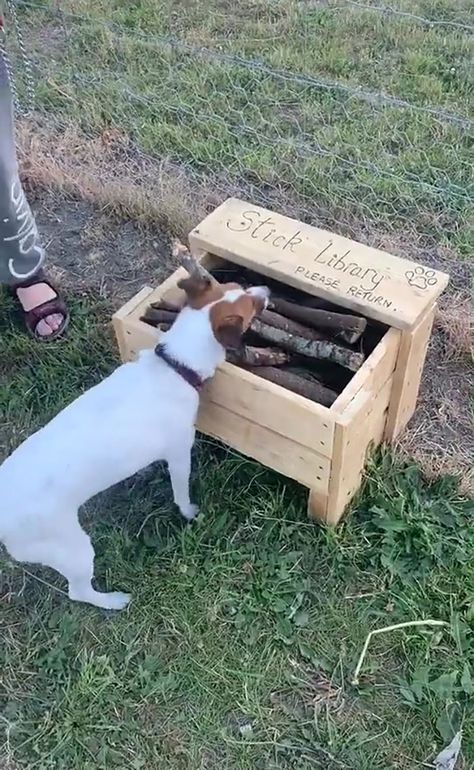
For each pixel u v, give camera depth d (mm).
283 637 1229
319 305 1360
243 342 1268
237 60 2166
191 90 2133
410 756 1122
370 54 2234
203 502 1374
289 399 1182
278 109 2080
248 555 1311
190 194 1889
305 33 2312
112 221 1868
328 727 1146
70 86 2150
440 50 2232
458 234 1770
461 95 2105
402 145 1963
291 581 1281
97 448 1157
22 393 1556
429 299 1246
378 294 1256
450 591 1263
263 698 1182
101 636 1248
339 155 1947
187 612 1265
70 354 1603
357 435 1229
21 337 1640
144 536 1352
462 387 1533
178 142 1999
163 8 2424
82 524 1370
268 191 1888
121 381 1211
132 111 2092
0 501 1113
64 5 2416
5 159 1389
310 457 1239
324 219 1817
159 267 1784
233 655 1221
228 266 1415
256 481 1393
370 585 1279
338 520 1337
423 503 1354
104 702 1184
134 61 2229
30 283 1646
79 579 1215
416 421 1484
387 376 1288
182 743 1147
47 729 1165
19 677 1215
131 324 1304
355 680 1185
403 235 1776
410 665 1200
